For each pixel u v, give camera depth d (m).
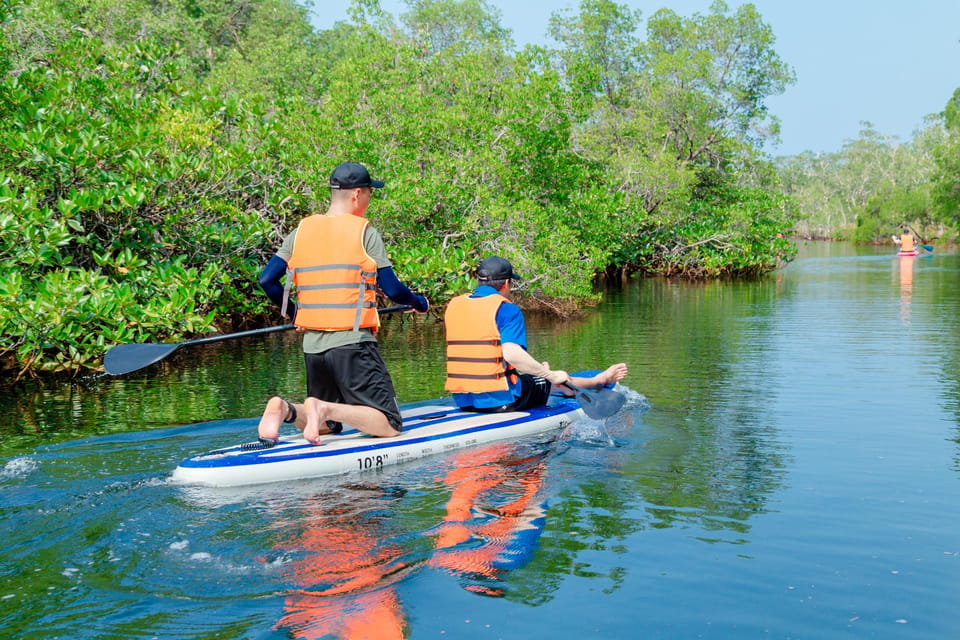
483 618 2.45
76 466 4.12
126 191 8.66
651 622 2.43
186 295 8.26
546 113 16.19
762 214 25.22
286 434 4.65
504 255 12.64
